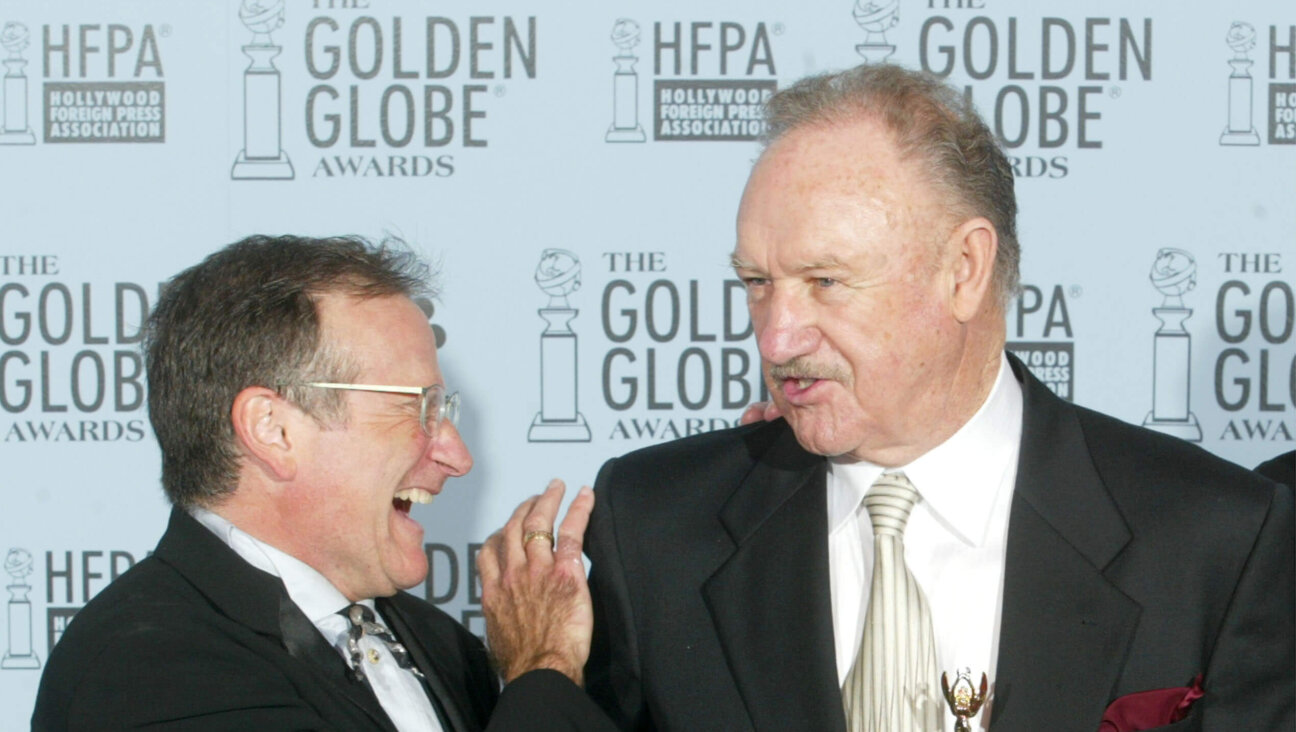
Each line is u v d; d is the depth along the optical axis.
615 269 2.52
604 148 2.50
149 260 2.47
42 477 2.49
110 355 2.48
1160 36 2.48
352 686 1.48
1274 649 1.44
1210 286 2.50
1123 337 2.50
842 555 1.55
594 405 2.53
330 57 2.47
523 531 1.71
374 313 1.56
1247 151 2.48
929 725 1.43
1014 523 1.49
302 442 1.51
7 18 2.43
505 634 1.60
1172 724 1.38
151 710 1.33
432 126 2.48
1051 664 1.42
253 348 1.49
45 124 2.45
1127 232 2.49
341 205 2.48
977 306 1.43
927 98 1.43
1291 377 2.50
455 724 1.64
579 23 2.49
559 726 1.46
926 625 1.45
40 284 2.46
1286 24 2.48
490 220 2.50
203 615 1.44
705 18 2.49
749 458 1.68
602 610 1.65
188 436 1.52
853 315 1.37
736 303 2.53
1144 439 1.58
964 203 1.40
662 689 1.54
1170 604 1.44
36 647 2.49
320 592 1.55
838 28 2.49
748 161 2.50
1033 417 1.56
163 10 2.45
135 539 2.50
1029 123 2.49
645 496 1.66
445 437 1.66
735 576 1.56
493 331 2.51
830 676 1.46
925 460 1.51
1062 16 2.48
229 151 2.47
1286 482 1.95
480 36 2.48
